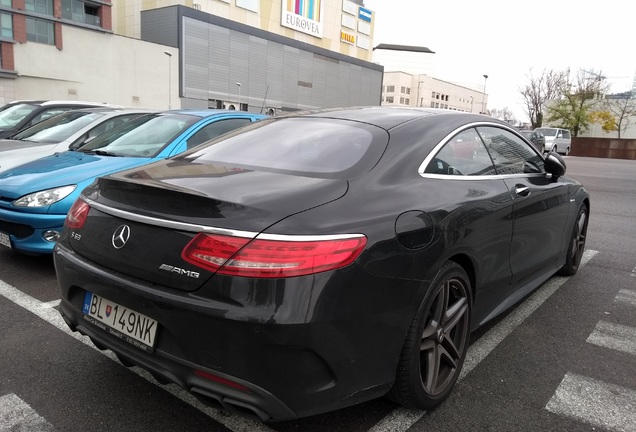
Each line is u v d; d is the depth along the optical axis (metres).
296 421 2.48
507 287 3.31
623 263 5.58
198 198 2.05
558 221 3.98
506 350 3.33
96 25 41.34
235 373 1.92
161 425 2.44
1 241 4.63
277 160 2.67
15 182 4.56
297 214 2.02
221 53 48.47
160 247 2.08
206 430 2.41
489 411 2.62
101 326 2.34
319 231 1.98
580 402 2.72
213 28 47.25
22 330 3.42
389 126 2.82
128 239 2.20
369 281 2.06
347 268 1.99
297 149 2.73
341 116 3.12
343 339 2.00
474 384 2.88
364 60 73.50
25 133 7.89
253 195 2.12
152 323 2.12
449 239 2.47
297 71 58.44
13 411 2.51
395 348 2.24
